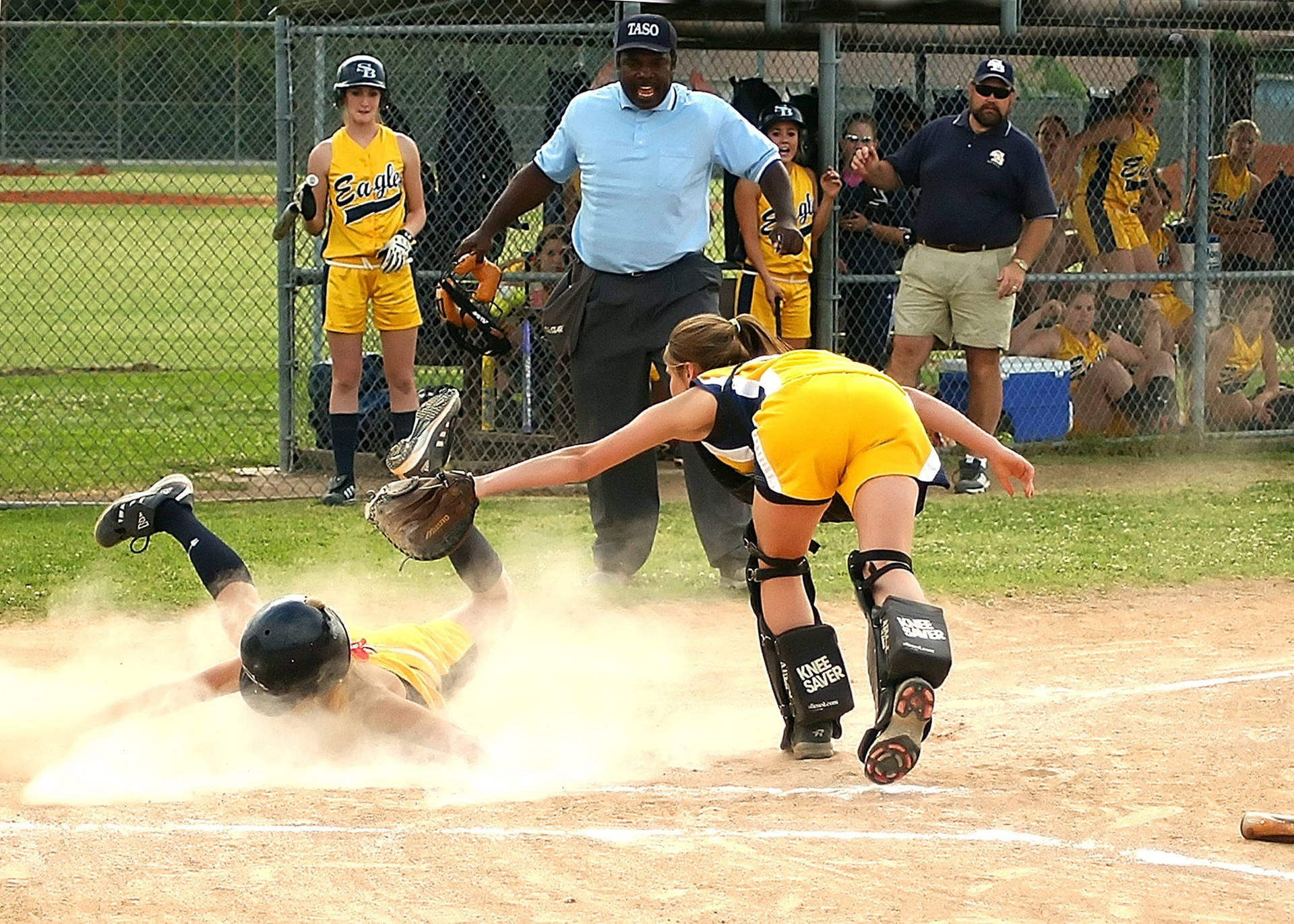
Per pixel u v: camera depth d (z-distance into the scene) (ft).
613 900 39.42
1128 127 134.51
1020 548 99.45
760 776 54.34
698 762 56.75
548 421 124.88
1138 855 44.06
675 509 115.34
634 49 86.74
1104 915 38.83
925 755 56.75
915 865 42.63
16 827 45.68
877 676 49.88
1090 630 81.00
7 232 313.94
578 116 89.56
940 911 38.91
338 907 38.68
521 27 113.09
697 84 121.80
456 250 123.13
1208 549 98.94
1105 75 148.56
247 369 185.47
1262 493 117.60
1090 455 133.08
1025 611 85.10
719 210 228.63
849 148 127.24
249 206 377.71
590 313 90.07
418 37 125.70
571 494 118.32
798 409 52.39
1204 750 56.44
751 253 105.50
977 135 112.68
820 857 43.32
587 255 89.97
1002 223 113.70
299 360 150.61
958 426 56.13
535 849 43.50
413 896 39.50
